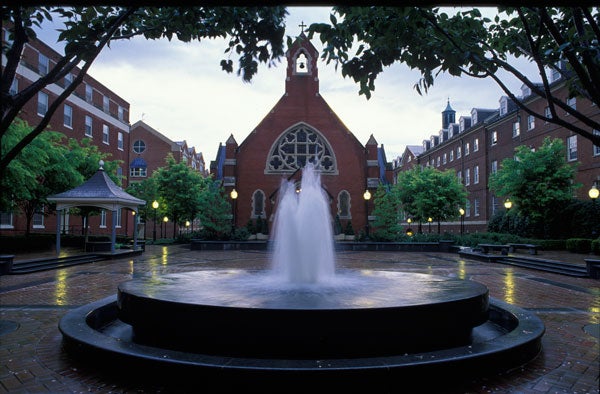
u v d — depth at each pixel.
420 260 21.86
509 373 4.96
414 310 5.16
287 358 4.88
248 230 34.41
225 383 4.23
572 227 27.52
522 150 29.12
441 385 4.44
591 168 29.39
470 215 48.47
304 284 7.19
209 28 6.19
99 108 37.41
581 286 12.72
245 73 5.21
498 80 5.69
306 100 38.25
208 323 5.07
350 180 37.38
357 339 4.94
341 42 5.37
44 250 23.77
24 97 5.00
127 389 4.45
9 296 10.49
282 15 5.06
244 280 7.83
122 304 6.11
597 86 4.80
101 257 21.05
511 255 21.45
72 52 5.40
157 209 42.31
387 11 5.13
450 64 5.77
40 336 6.66
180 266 17.88
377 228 34.47
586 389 4.52
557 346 6.22
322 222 8.80
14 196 19.23
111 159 39.75
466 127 53.59
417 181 39.25
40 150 18.59
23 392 4.39
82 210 25.36
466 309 5.69
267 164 37.50
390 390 4.25
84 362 5.17
